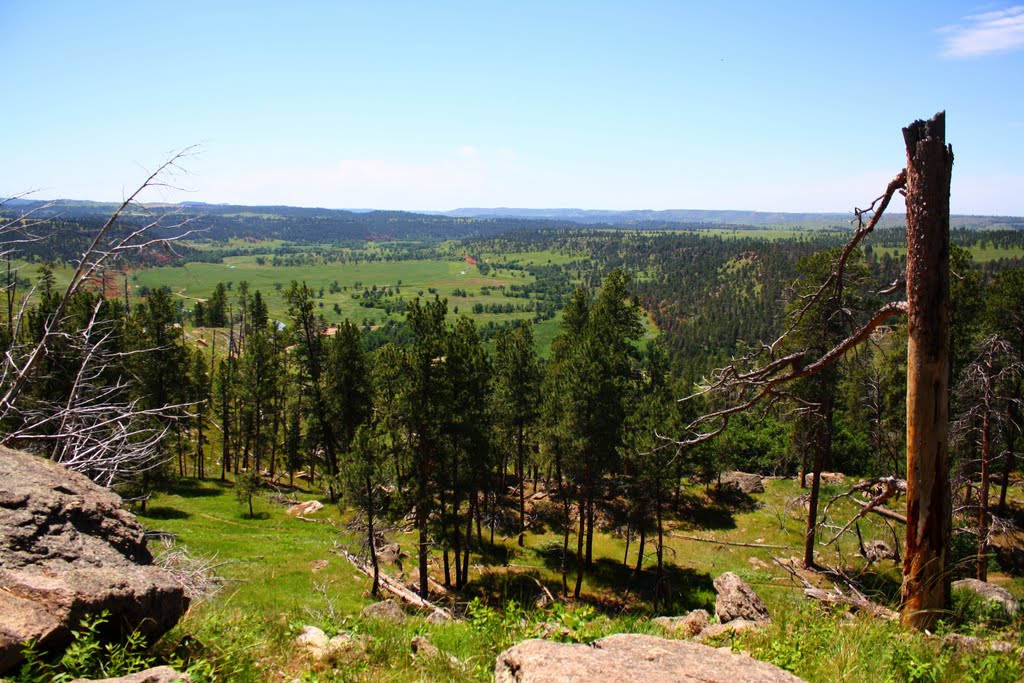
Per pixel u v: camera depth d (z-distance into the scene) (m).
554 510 39.81
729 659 4.67
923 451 6.81
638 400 34.00
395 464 26.39
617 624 7.38
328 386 42.16
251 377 48.25
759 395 8.28
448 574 29.05
